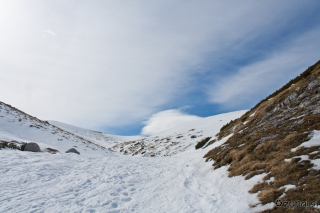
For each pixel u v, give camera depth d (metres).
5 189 8.88
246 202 7.56
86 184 11.16
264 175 8.90
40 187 9.77
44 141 30.67
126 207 8.20
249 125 18.02
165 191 10.76
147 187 11.62
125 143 105.56
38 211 7.09
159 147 65.50
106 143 126.50
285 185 7.16
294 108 13.50
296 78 18.42
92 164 17.53
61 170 13.66
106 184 11.51
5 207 7.18
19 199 8.00
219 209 7.62
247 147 12.88
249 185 8.92
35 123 38.62
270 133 12.79
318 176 6.54
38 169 12.79
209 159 17.58
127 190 10.73
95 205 8.12
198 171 15.57
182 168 18.38
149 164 21.38
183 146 55.03
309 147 8.57
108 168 16.50
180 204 8.57
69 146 33.00
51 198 8.44
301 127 10.77
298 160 8.09
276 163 8.95
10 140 22.31
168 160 25.88
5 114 34.91
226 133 23.84
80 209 7.58
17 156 15.57
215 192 9.79
